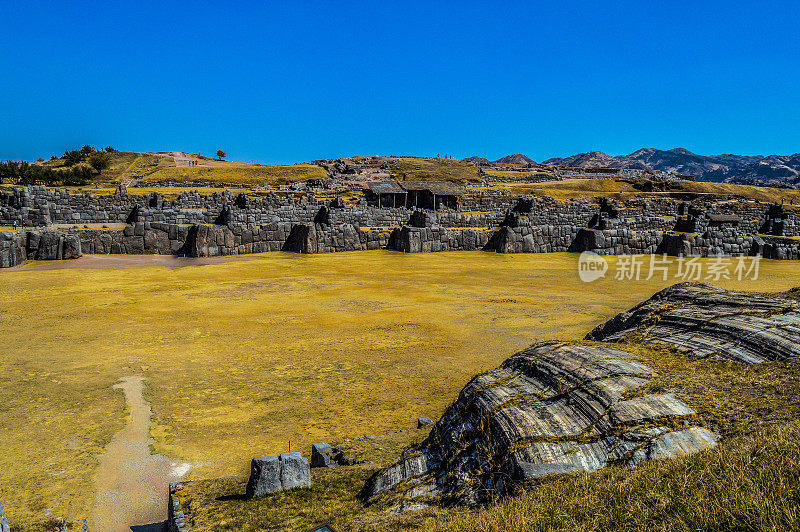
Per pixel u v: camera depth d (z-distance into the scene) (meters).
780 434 7.67
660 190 120.88
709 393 10.12
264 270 42.53
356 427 14.61
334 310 29.06
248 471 12.20
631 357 11.99
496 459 9.16
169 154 159.25
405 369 19.42
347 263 46.88
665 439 8.65
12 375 18.55
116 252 47.41
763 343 12.11
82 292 32.78
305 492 10.35
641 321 15.71
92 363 19.92
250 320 26.69
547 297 33.06
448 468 9.87
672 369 11.55
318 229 52.28
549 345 12.46
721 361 11.88
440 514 8.47
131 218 54.88
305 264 45.84
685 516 6.23
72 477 12.06
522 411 9.84
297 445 13.60
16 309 28.25
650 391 10.11
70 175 101.00
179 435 14.18
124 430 14.45
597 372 10.76
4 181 96.88
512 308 29.64
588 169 160.12
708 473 7.05
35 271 39.00
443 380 18.30
